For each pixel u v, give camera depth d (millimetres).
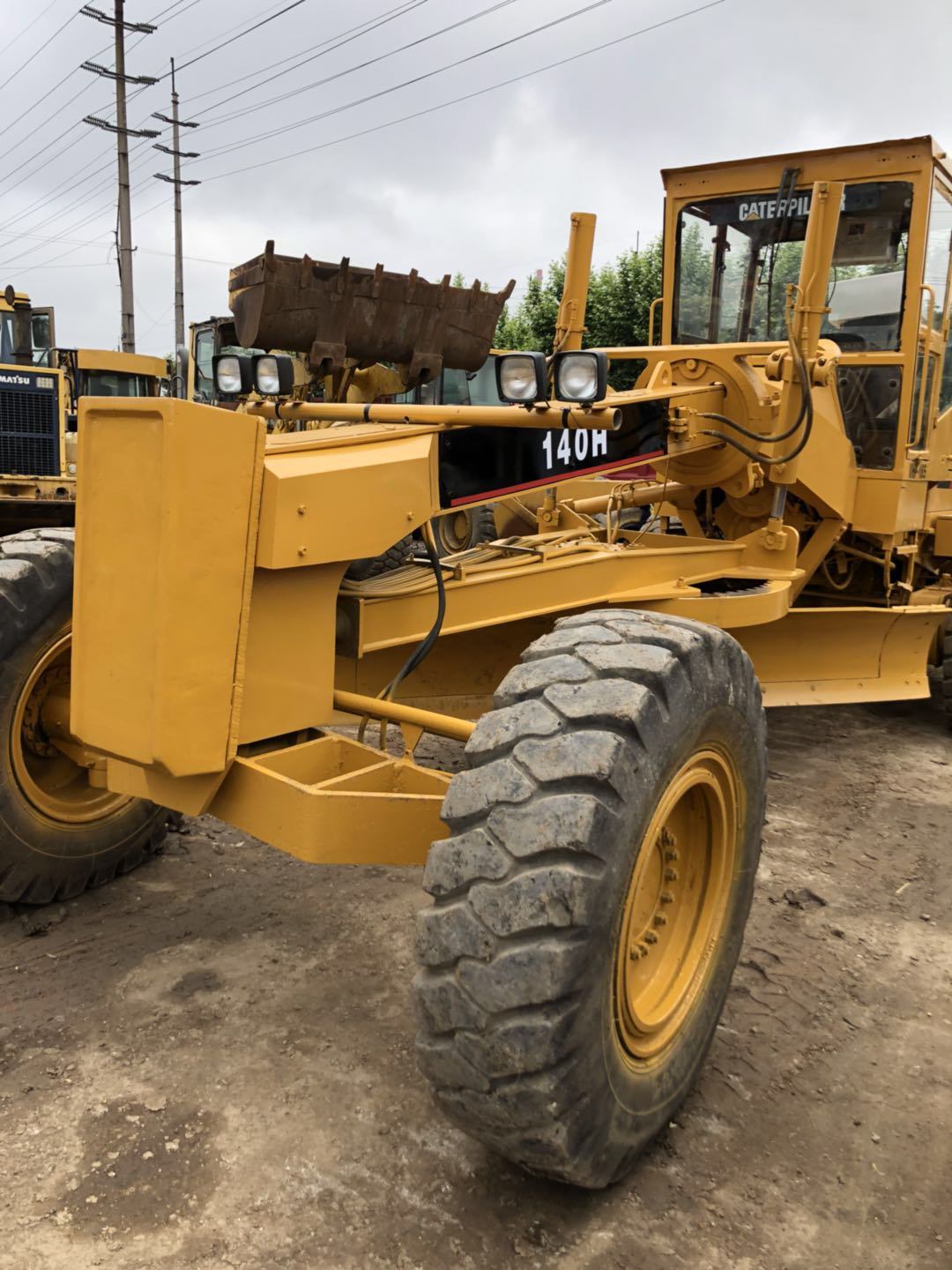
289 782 2438
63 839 3512
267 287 3102
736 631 5016
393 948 3342
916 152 5000
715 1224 2232
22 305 9586
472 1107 2039
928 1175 2412
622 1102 2189
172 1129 2445
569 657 2234
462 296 3600
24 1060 2695
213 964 3221
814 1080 2764
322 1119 2500
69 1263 2049
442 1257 2109
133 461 2262
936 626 5789
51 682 3494
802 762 5586
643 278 15617
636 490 5129
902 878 4094
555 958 1909
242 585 2371
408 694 3676
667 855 2604
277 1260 2080
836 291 5441
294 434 2758
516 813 1979
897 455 5348
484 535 7914
